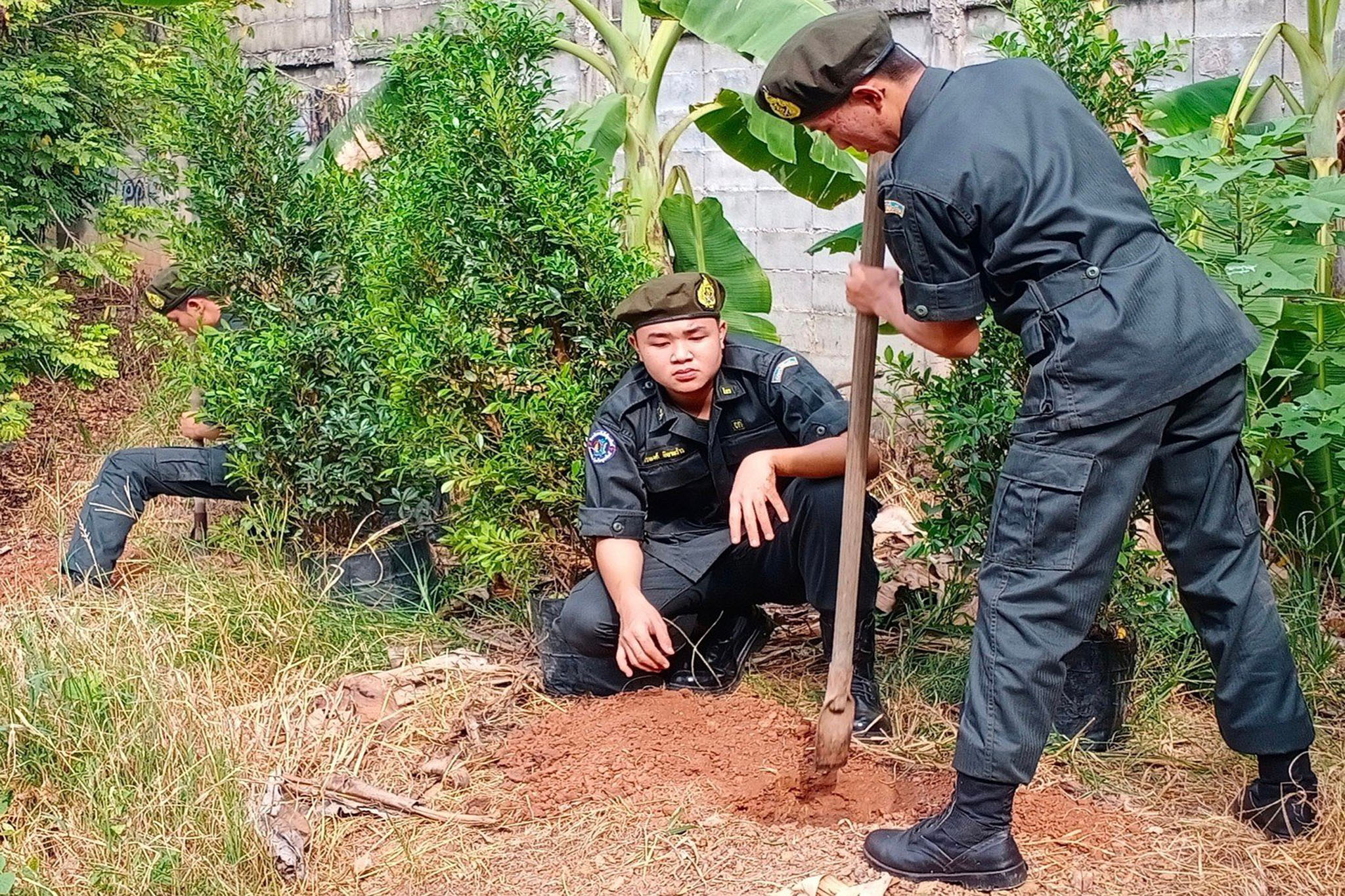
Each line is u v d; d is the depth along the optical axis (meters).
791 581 3.68
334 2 8.43
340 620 4.23
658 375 3.48
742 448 3.61
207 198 4.66
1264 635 2.81
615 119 5.39
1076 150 2.63
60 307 7.12
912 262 2.67
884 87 2.72
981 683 2.66
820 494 3.50
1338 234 4.12
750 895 2.71
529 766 3.36
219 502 5.66
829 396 3.54
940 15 6.07
